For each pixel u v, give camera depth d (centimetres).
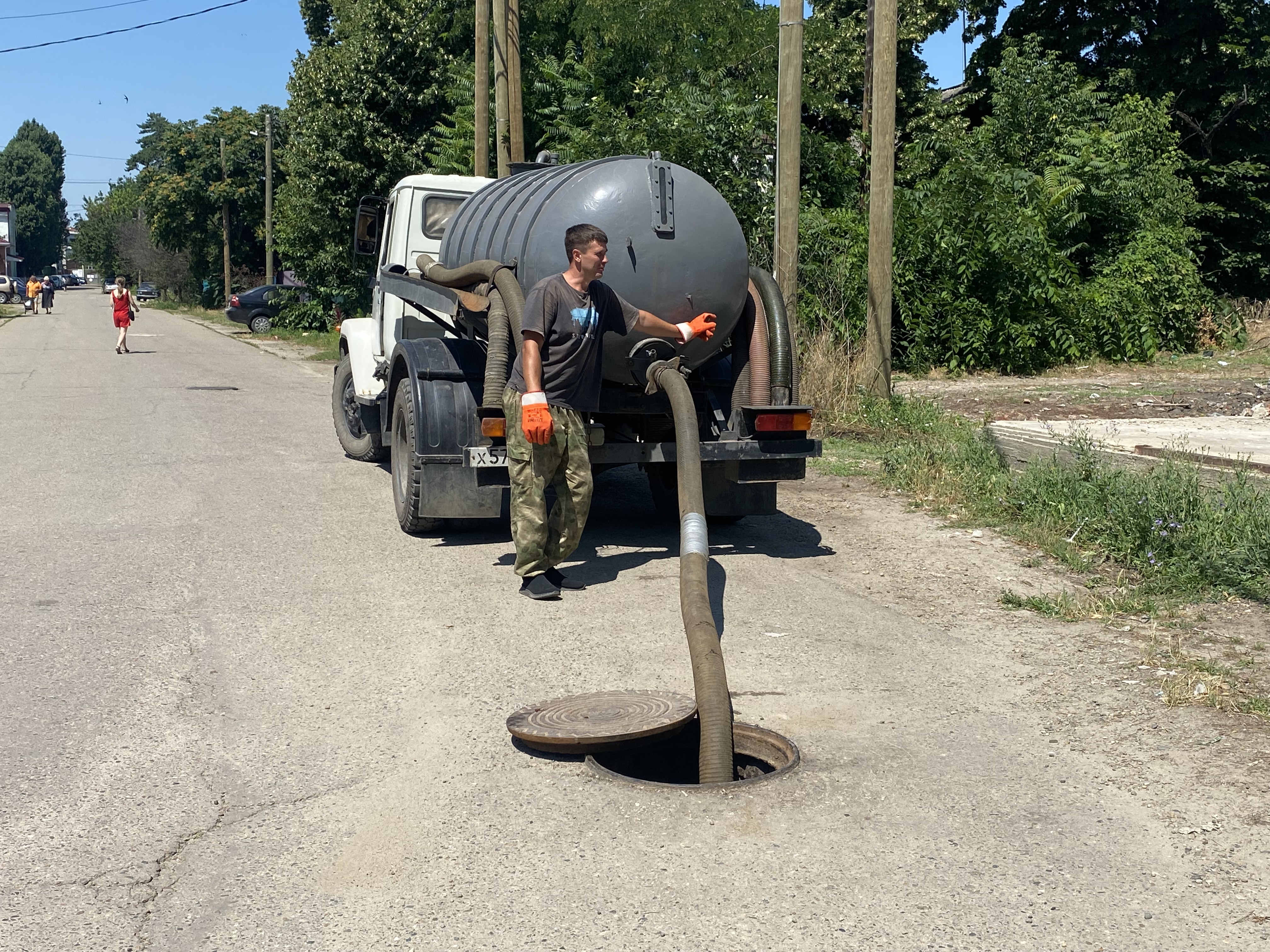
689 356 683
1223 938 297
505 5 1803
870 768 404
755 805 376
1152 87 2622
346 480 977
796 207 1217
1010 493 823
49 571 672
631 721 425
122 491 918
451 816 370
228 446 1173
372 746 427
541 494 607
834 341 1333
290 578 662
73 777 399
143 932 304
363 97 3083
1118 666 504
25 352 2691
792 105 1195
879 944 296
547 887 326
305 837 357
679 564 646
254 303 3772
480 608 602
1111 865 336
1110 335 1914
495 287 656
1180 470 728
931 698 472
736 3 2303
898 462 959
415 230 958
